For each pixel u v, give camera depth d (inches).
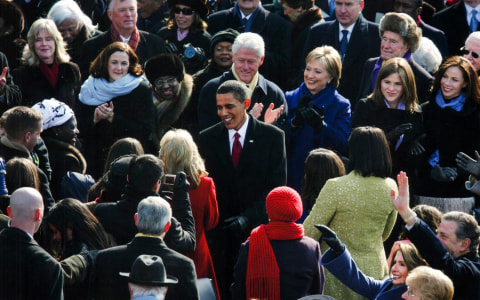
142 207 713.0
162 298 665.6
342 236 826.2
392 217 847.1
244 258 769.6
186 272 706.2
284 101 1083.3
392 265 759.7
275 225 765.9
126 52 1103.6
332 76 1074.7
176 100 1147.9
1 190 805.2
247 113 992.2
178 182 804.0
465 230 738.2
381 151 830.5
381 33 1162.6
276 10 1392.7
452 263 719.1
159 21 1411.2
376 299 749.3
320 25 1273.4
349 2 1238.9
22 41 1222.9
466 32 1413.6
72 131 1026.7
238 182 955.3
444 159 1048.2
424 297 668.7
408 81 1036.5
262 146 952.3
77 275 711.1
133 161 772.0
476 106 1036.5
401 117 1042.1
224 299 955.3
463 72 1027.9
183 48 1295.5
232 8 1341.0
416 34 1151.0
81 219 745.0
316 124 1020.5
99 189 871.1
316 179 898.1
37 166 950.4
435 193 1046.4
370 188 823.7
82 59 1234.0
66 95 1154.7
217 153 957.2
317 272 765.9
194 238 795.4
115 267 705.6
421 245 724.0
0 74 1148.5
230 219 939.3
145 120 1104.8
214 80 1074.1
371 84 1174.3
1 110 1100.5
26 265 674.8
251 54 1055.0
